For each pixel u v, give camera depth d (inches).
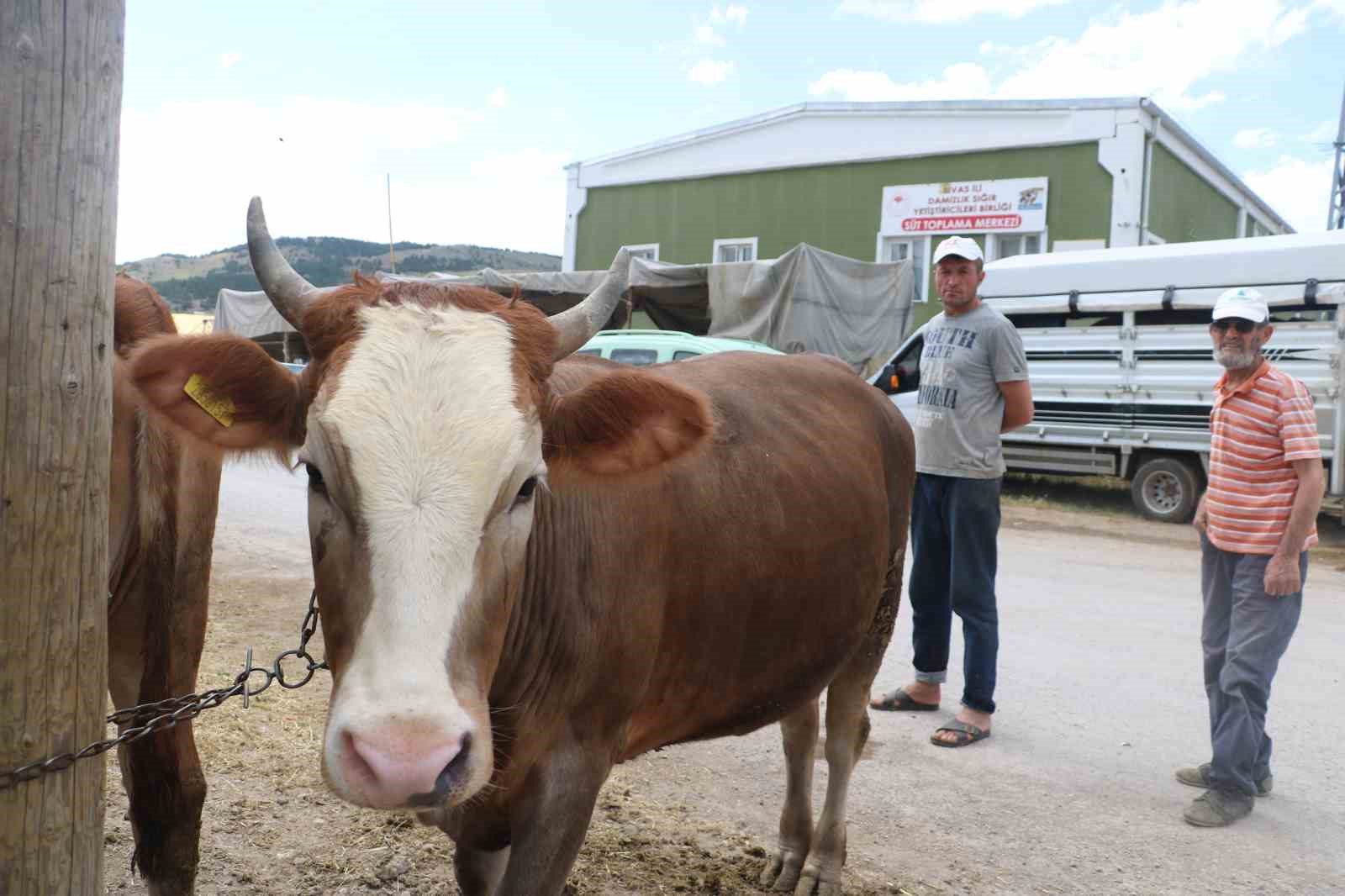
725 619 125.4
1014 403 212.5
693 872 155.6
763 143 906.1
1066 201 781.3
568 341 101.9
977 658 215.8
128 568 125.0
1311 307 494.3
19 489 80.9
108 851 154.2
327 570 89.4
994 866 163.3
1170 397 529.0
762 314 559.8
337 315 94.7
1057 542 463.8
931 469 217.8
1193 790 194.2
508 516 90.7
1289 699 244.8
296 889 144.2
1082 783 196.4
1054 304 561.9
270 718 205.0
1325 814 184.1
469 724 82.3
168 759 122.4
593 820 170.4
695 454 110.7
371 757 78.0
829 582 141.3
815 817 179.2
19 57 77.9
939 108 821.2
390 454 85.2
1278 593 178.9
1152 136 772.0
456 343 91.7
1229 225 1024.9
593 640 108.8
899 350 521.3
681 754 206.5
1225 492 185.5
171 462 124.0
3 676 81.7
